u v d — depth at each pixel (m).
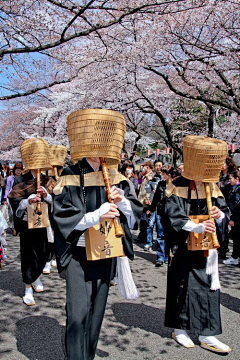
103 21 7.57
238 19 8.76
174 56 10.30
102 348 3.19
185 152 3.10
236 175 6.03
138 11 5.76
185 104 16.02
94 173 2.57
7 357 3.01
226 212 3.34
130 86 12.95
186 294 3.14
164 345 3.26
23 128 22.97
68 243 2.40
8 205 9.10
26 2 6.56
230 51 8.66
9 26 6.80
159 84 14.35
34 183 4.38
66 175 2.54
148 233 7.20
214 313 3.14
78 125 2.39
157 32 9.09
